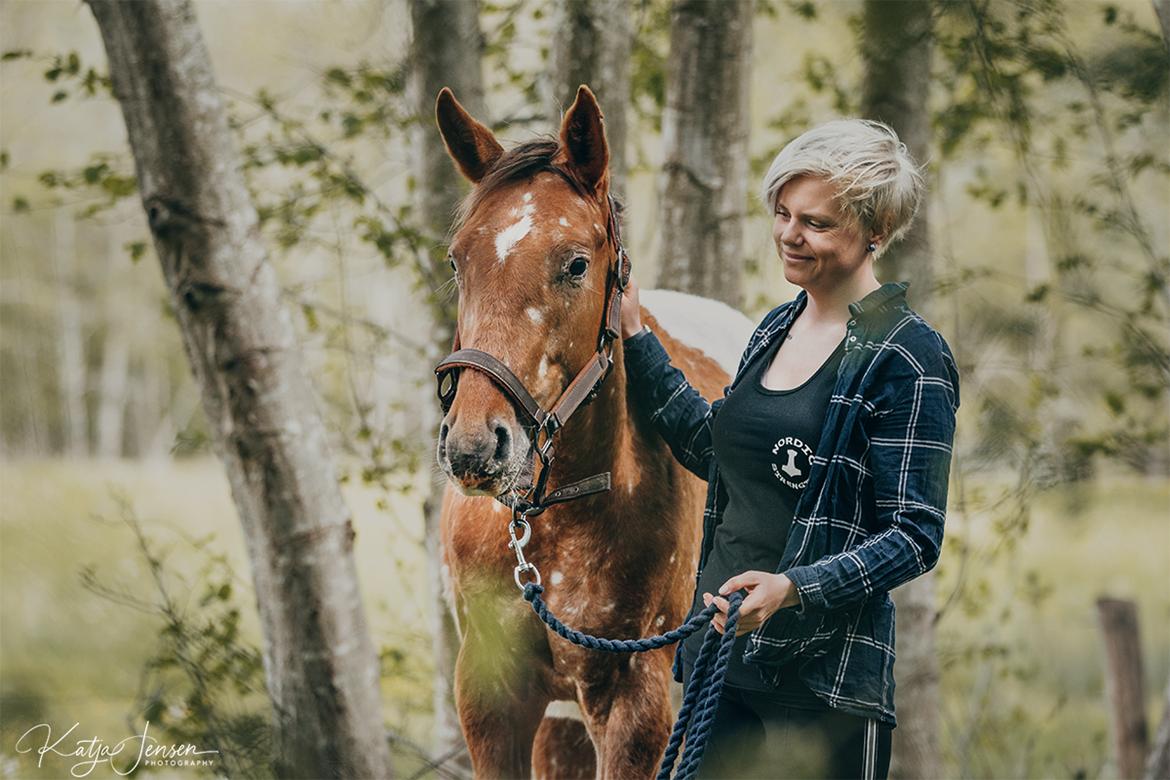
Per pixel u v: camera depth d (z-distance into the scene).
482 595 4.23
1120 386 7.84
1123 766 7.98
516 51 9.18
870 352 3.15
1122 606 8.06
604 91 6.97
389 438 7.62
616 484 4.11
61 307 38.22
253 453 5.65
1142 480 8.47
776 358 3.45
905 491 3.08
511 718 4.34
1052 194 7.48
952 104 7.92
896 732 7.50
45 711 7.05
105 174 7.14
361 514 16.69
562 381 3.69
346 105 8.16
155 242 5.55
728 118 6.97
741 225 7.13
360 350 7.93
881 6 3.30
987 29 5.88
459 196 7.26
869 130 3.18
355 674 5.87
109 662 9.02
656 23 8.80
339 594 5.81
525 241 3.60
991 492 7.74
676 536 4.32
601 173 3.78
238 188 5.58
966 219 16.67
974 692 8.87
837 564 3.05
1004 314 6.51
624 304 4.12
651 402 4.05
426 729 8.01
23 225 36.78
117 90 5.40
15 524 15.28
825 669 3.23
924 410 3.10
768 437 3.31
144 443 42.28
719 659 3.02
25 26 24.16
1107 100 7.33
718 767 3.44
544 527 4.11
